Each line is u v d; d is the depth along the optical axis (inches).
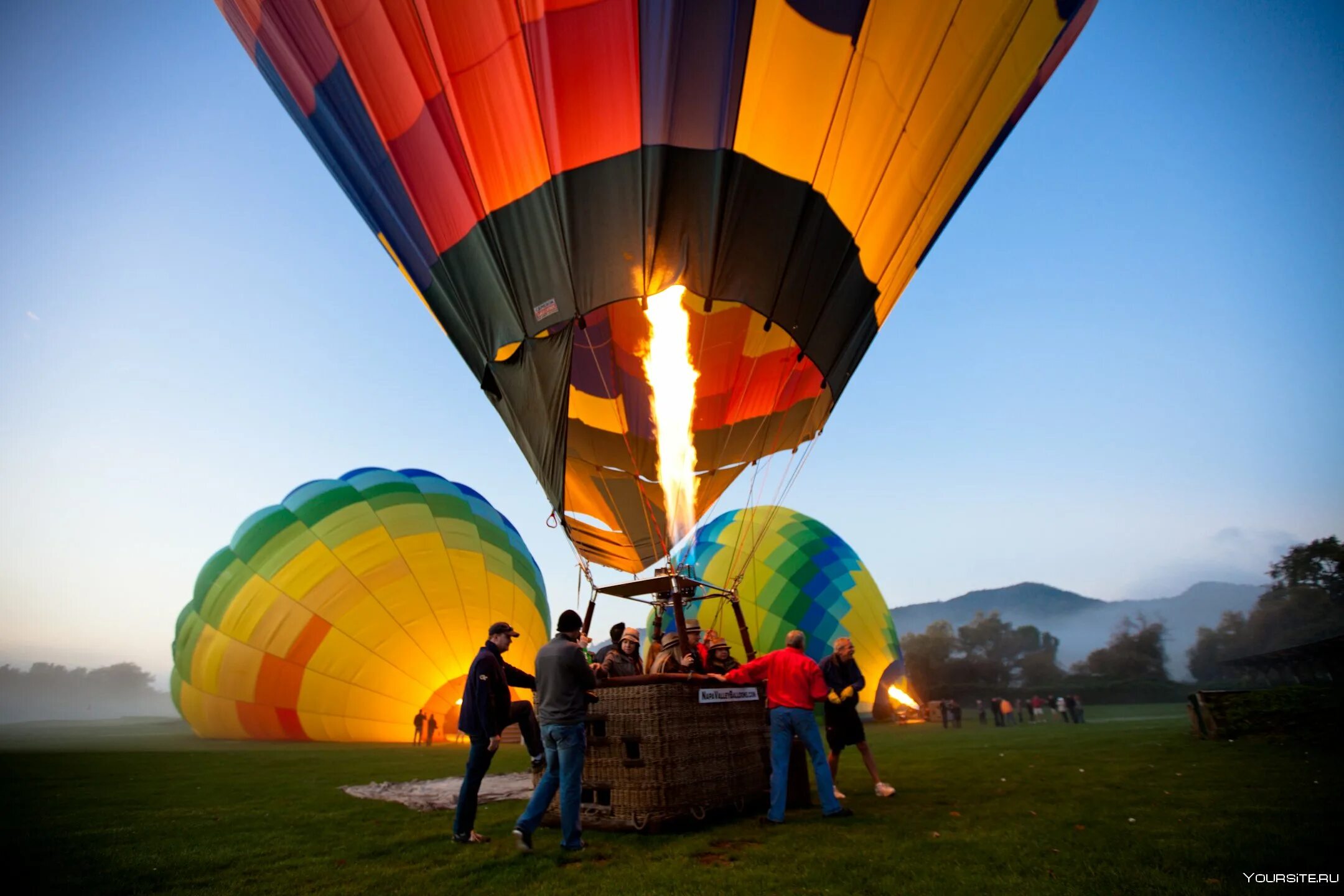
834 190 281.1
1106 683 3250.5
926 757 445.7
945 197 316.8
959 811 229.6
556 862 172.7
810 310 283.1
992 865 158.2
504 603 815.7
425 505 837.2
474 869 169.3
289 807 281.1
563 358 258.5
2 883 165.8
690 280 256.8
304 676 735.7
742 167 262.4
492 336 275.7
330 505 792.3
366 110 297.3
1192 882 142.3
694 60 253.6
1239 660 2191.2
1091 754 422.6
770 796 241.9
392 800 297.6
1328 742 406.3
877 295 313.7
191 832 227.9
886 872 154.3
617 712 214.7
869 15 264.5
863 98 274.5
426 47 272.4
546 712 188.4
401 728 741.3
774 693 225.9
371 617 745.6
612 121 257.6
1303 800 226.5
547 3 252.7
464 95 270.4
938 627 3627.0
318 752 633.6
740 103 259.3
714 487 430.9
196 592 815.1
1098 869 152.4
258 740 877.2
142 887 162.1
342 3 285.4
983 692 3120.1
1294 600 3225.9
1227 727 459.2
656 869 162.1
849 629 1017.5
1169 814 211.0
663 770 203.6
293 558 757.3
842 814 222.7
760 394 401.4
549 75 257.9
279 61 321.7
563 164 261.0
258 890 157.9
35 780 387.5
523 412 271.6
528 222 266.8
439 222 290.0
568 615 197.5
